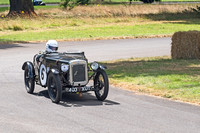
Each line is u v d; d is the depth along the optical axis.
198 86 18.47
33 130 12.13
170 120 13.21
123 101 16.20
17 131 12.04
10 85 20.06
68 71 16.19
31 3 70.06
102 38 45.50
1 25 54.97
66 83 16.45
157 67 25.00
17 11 68.81
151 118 13.48
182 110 14.55
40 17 65.56
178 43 29.78
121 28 55.75
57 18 65.81
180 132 11.91
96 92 16.59
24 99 16.69
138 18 69.00
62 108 15.02
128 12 73.19
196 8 82.62
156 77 21.09
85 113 14.22
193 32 29.11
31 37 46.25
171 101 16.05
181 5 84.31
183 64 26.31
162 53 34.09
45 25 58.53
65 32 51.00
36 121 13.16
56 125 12.66
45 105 15.54
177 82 19.66
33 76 17.59
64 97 17.20
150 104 15.58
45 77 17.20
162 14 74.75
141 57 31.20
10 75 23.25
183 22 64.94
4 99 16.72
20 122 13.05
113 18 66.88
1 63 28.22
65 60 16.38
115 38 45.94
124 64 26.81
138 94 17.53
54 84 15.95
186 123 12.86
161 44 40.69
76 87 16.12
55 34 49.03
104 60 29.48
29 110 14.73
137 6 79.00
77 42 42.44
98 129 12.22
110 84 19.98
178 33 29.73
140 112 14.31
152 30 53.72
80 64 16.27
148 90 18.06
